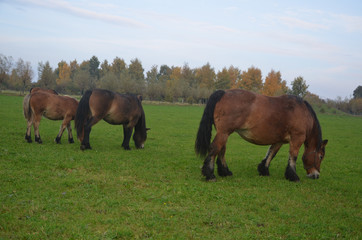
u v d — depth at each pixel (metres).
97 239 3.92
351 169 10.80
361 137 23.38
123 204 5.27
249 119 7.34
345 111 76.12
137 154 10.59
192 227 4.52
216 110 7.36
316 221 5.10
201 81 89.62
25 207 4.80
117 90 70.62
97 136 15.05
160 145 13.72
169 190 6.39
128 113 11.10
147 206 5.28
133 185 6.59
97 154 9.73
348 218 5.40
